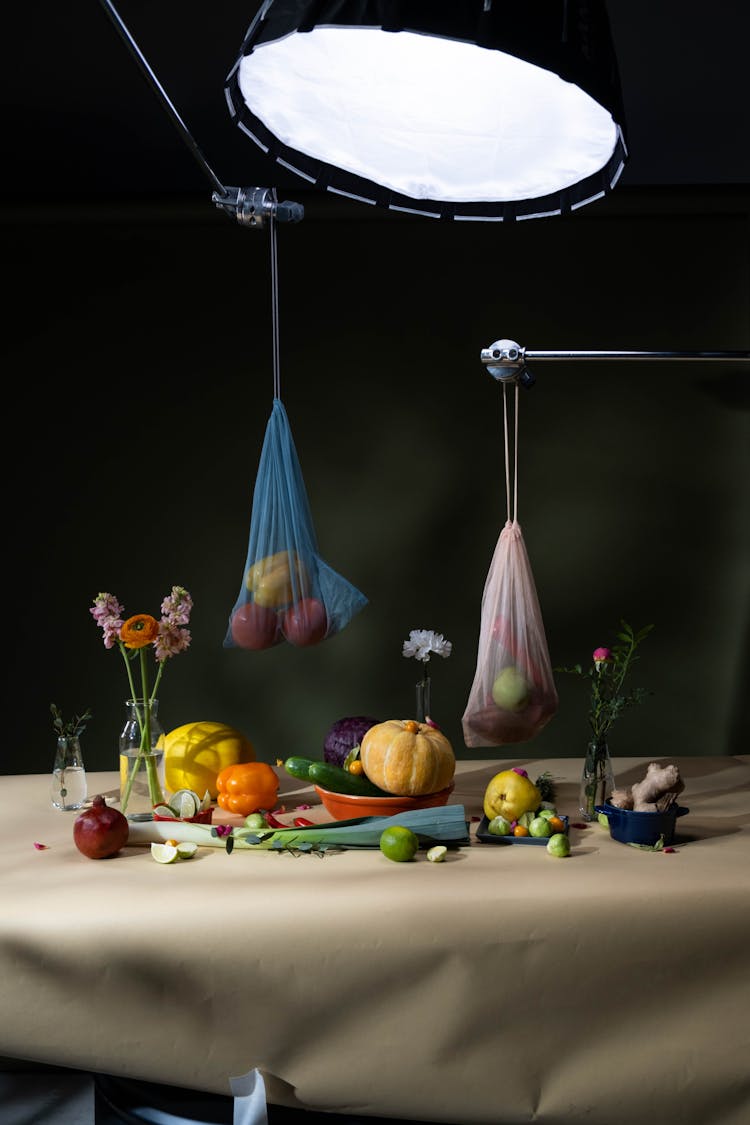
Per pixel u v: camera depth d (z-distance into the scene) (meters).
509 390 2.79
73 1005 1.59
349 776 1.92
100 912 1.58
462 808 1.83
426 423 2.80
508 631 2.02
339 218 2.73
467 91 1.52
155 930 1.58
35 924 1.58
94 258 2.78
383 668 2.85
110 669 2.84
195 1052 1.60
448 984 1.58
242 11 2.60
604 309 2.78
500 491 2.82
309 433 2.81
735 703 2.84
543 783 2.11
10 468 2.81
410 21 1.12
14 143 2.74
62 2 2.59
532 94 1.50
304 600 2.06
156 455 2.81
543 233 2.77
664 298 2.77
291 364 2.80
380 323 2.79
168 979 1.58
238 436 2.81
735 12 2.63
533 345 2.79
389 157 1.63
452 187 1.68
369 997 1.59
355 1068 1.60
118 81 2.68
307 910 1.58
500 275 2.77
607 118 1.45
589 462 2.81
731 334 2.78
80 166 2.75
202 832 1.85
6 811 2.08
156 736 2.01
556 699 2.04
